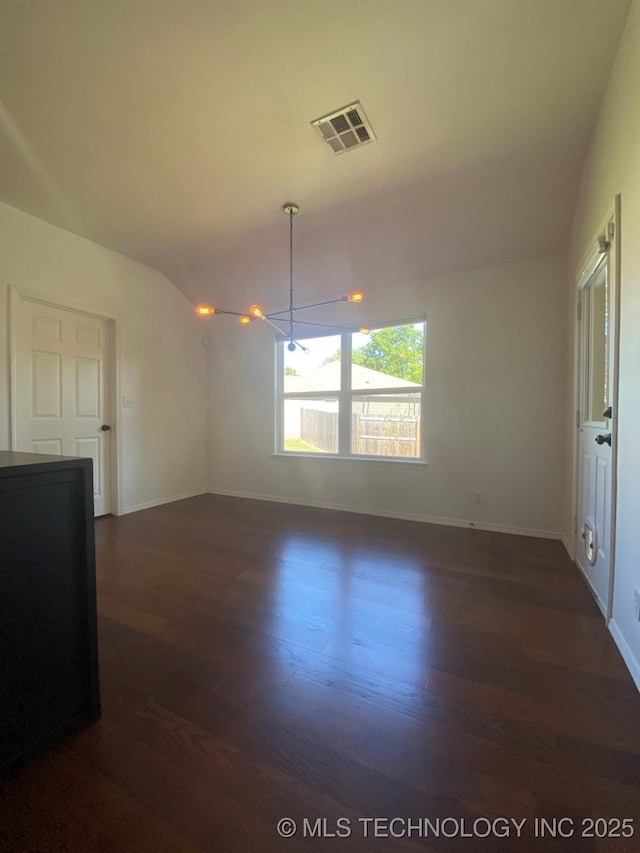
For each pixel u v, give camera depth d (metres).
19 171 2.45
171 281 4.30
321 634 1.71
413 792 0.97
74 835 0.86
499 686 1.37
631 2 1.44
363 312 3.88
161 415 4.24
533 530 3.17
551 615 1.87
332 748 1.10
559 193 2.55
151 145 2.20
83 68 1.71
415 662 1.51
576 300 2.59
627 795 0.96
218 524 3.48
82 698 1.19
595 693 1.33
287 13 1.47
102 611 1.91
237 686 1.37
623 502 1.60
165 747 1.10
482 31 1.54
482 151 2.24
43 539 1.09
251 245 3.47
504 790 0.97
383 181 2.54
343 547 2.87
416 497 3.64
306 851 0.83
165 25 1.52
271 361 4.44
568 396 2.90
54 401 3.25
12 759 1.02
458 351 3.44
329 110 1.94
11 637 1.01
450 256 3.28
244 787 0.98
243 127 2.06
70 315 3.36
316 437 4.27
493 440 3.31
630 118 1.51
